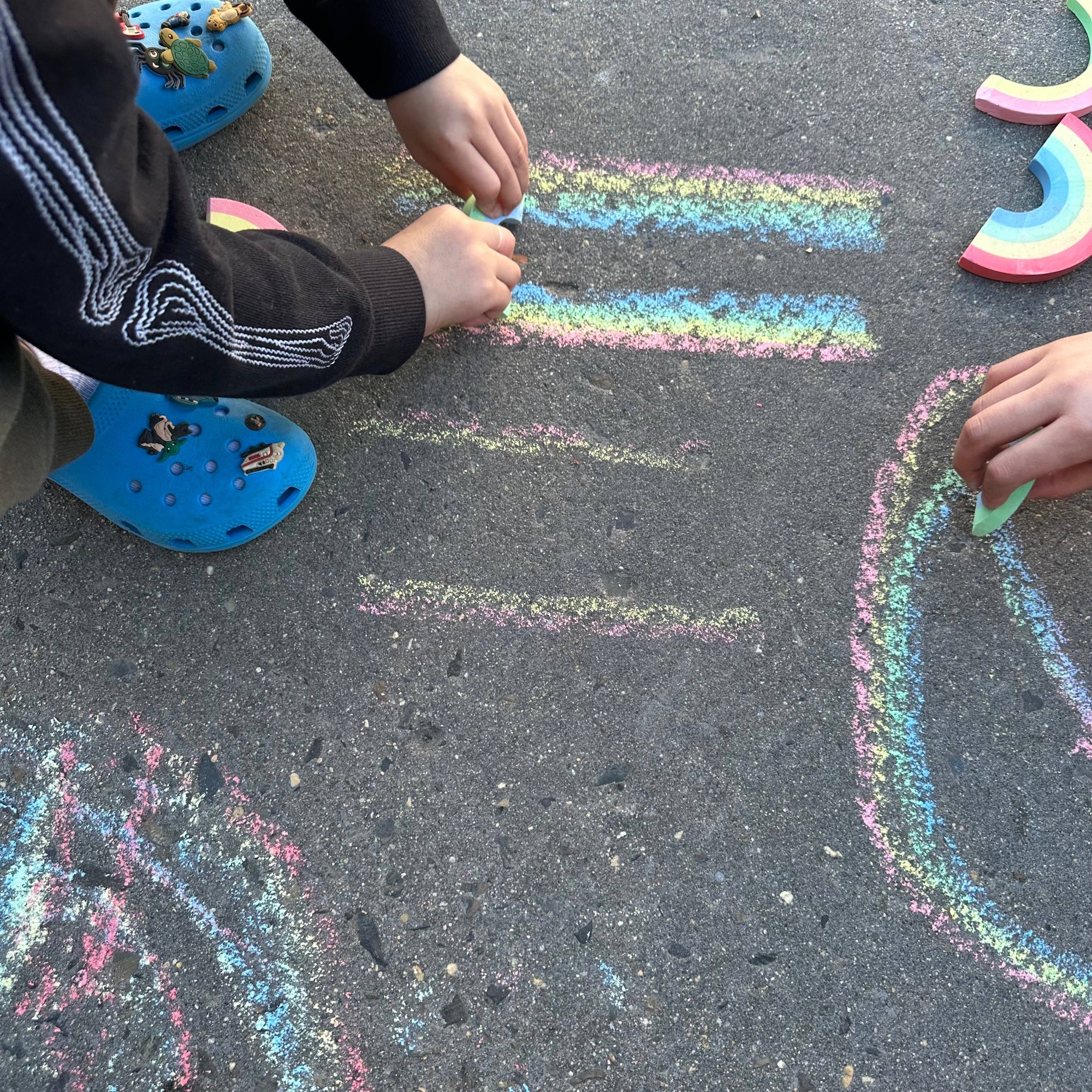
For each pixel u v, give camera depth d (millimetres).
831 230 1553
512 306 1526
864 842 1346
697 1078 1279
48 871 1356
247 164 1585
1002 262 1483
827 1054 1286
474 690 1395
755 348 1506
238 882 1344
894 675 1394
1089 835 1346
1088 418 1192
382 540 1445
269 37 1634
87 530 1451
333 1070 1286
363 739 1384
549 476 1463
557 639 1408
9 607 1433
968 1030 1289
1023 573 1418
